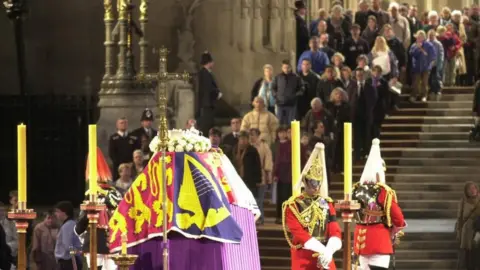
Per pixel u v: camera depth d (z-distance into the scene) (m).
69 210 69.62
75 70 122.38
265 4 120.62
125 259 40.84
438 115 114.88
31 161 114.50
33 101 116.12
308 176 51.56
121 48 106.88
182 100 109.56
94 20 122.38
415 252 89.94
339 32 115.12
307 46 118.50
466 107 116.00
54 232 74.12
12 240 74.69
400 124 113.19
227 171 47.56
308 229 51.38
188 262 44.88
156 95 107.94
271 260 88.94
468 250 86.56
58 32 122.25
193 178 45.16
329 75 104.06
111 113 105.81
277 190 94.81
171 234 45.03
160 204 45.09
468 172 106.00
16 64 121.12
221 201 45.06
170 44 118.81
